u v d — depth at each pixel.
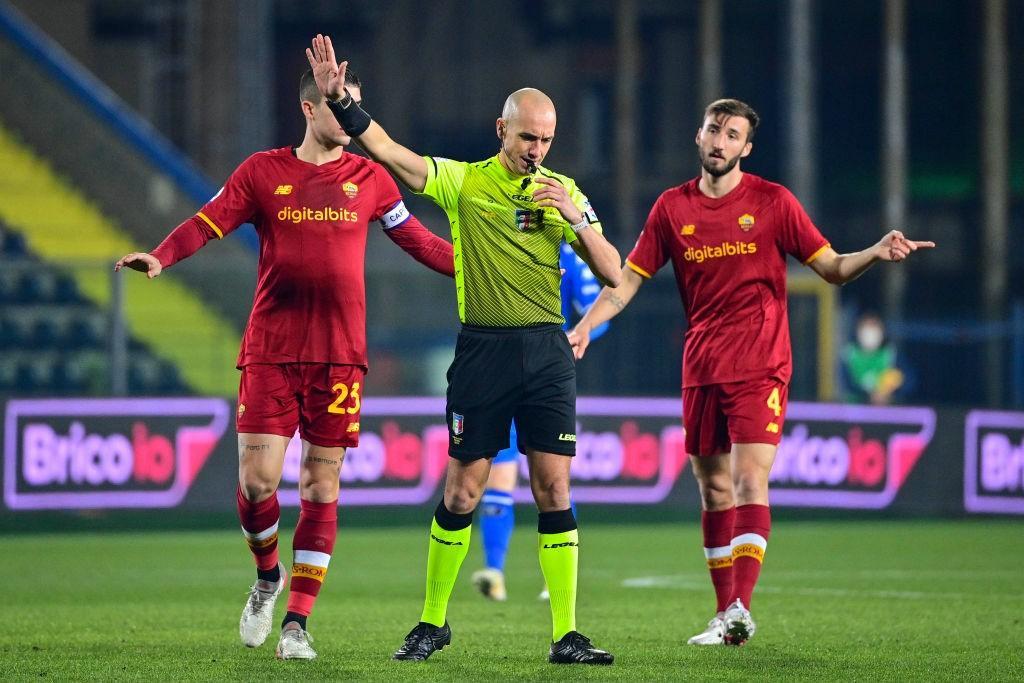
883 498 56.69
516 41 119.56
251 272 63.56
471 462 20.58
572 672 19.27
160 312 69.62
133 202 74.75
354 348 21.08
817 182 118.56
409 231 21.80
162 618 26.91
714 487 23.83
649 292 70.00
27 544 45.91
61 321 70.38
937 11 116.50
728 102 23.22
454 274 22.09
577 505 54.84
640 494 53.53
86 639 23.34
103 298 71.69
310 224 20.77
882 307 108.88
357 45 117.75
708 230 23.28
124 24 96.94
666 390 70.88
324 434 21.06
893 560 41.25
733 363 23.03
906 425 57.03
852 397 71.19
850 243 117.00
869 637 23.86
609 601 30.61
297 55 115.44
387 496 51.09
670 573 37.56
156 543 46.25
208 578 35.91
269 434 20.84
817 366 64.25
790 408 55.25
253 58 83.44
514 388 20.25
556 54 119.44
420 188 20.09
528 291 20.27
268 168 20.92
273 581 21.86
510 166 20.14
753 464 22.78
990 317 91.38
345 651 21.73
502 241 20.12
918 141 117.19
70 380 69.25
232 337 70.31
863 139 118.81
